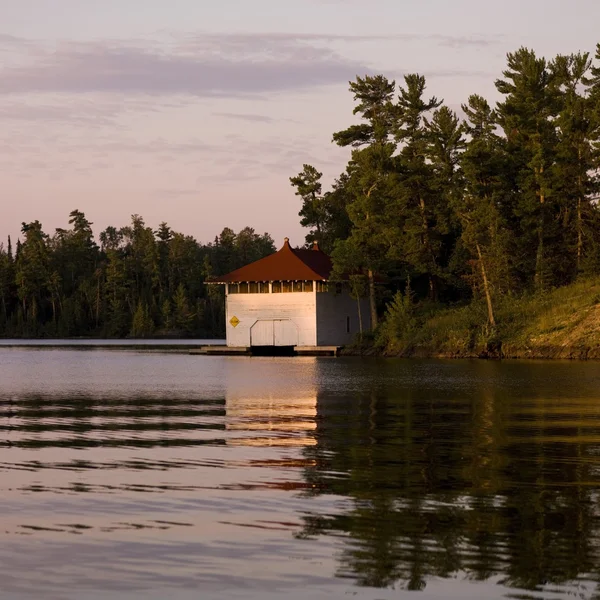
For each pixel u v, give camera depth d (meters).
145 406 83.38
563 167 192.00
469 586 27.42
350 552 30.78
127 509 37.12
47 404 86.50
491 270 173.50
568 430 61.50
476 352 169.62
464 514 36.00
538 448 53.12
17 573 28.73
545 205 189.25
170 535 32.94
